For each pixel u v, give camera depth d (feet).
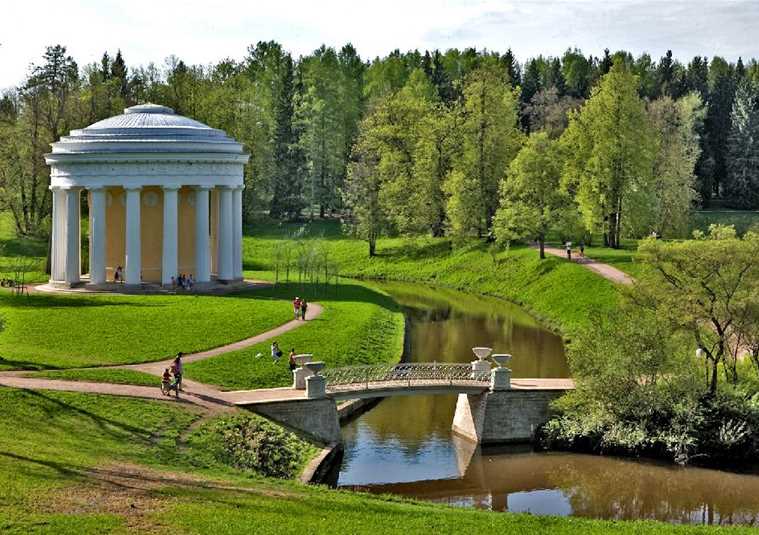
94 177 281.13
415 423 178.81
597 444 159.33
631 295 172.96
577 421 161.48
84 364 176.76
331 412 159.53
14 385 152.56
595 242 370.53
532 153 330.75
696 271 165.37
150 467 120.78
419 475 148.97
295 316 242.99
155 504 100.32
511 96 394.93
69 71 381.81
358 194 397.19
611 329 163.84
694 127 483.51
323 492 119.34
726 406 157.79
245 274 341.82
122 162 279.28
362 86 609.42
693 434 155.02
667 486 143.74
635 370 158.92
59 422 136.98
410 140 409.90
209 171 288.30
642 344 160.04
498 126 376.68
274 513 102.68
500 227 341.21
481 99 375.86
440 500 138.82
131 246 282.56
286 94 491.31
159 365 182.09
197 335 211.82
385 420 180.65
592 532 107.65
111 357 185.26
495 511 127.85
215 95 426.10
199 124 301.84
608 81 330.54
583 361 162.50
